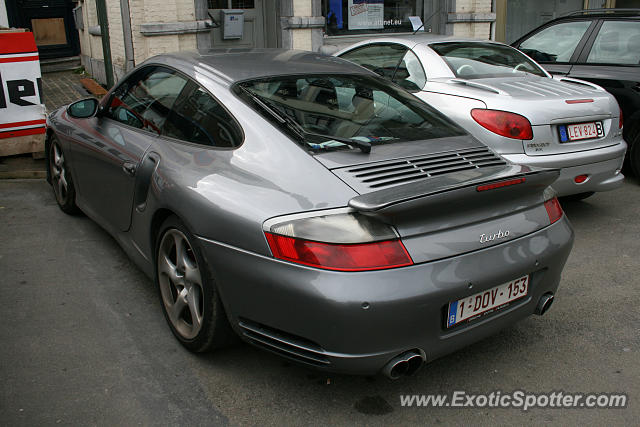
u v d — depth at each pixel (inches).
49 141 188.4
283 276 90.1
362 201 88.7
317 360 91.9
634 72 238.8
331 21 390.3
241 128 110.0
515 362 117.3
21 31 226.5
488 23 436.5
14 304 134.0
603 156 180.5
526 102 170.6
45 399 101.1
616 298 145.3
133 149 132.0
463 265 93.7
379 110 124.7
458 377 112.2
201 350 112.4
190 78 127.3
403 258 89.3
